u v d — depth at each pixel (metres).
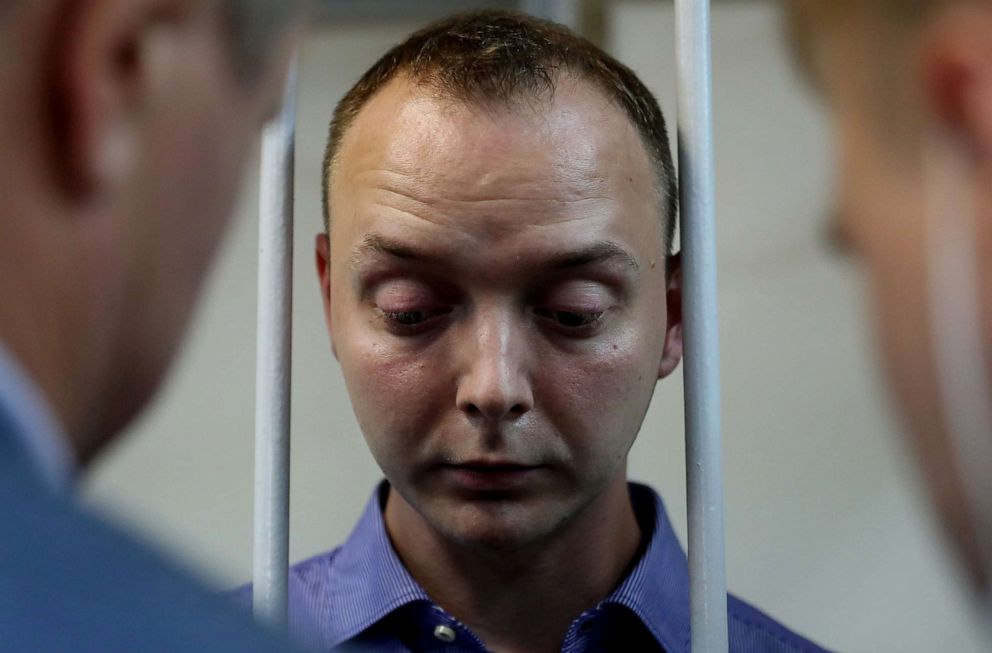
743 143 1.87
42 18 0.32
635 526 1.05
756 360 1.95
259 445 0.94
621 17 2.05
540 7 2.00
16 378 0.32
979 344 0.54
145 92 0.34
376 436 0.88
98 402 0.37
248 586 1.10
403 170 0.85
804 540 1.89
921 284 0.54
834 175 0.56
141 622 0.29
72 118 0.32
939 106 0.52
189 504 1.99
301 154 2.00
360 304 0.88
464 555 0.97
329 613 1.04
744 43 1.84
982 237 0.52
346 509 2.01
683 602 1.05
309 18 0.39
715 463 0.89
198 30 0.35
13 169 0.32
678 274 0.98
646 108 0.95
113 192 0.33
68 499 0.32
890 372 0.56
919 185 0.53
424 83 0.87
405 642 0.99
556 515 0.87
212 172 0.37
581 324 0.85
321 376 2.02
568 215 0.84
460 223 0.83
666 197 0.95
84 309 0.34
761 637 1.09
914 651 1.68
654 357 0.90
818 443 1.90
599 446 0.86
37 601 0.29
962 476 0.56
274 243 0.94
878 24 0.53
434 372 0.85
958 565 0.61
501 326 0.84
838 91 0.54
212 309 1.99
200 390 2.00
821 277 1.85
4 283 0.32
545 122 0.84
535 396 0.85
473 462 0.84
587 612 0.96
